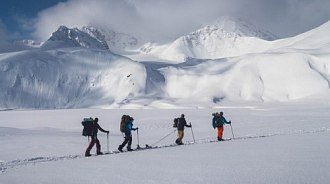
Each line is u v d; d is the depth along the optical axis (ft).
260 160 40.75
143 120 166.20
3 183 35.19
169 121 157.79
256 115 193.88
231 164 39.27
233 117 174.91
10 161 52.26
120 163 45.73
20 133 110.93
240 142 64.28
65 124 164.25
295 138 67.05
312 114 190.39
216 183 30.17
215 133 99.66
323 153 43.93
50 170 42.39
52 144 78.74
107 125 147.74
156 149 60.70
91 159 51.49
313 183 27.84
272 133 86.38
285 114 198.18
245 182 29.78
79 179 35.68
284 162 38.32
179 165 40.98
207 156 47.21
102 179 35.04
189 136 93.09
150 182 32.37
